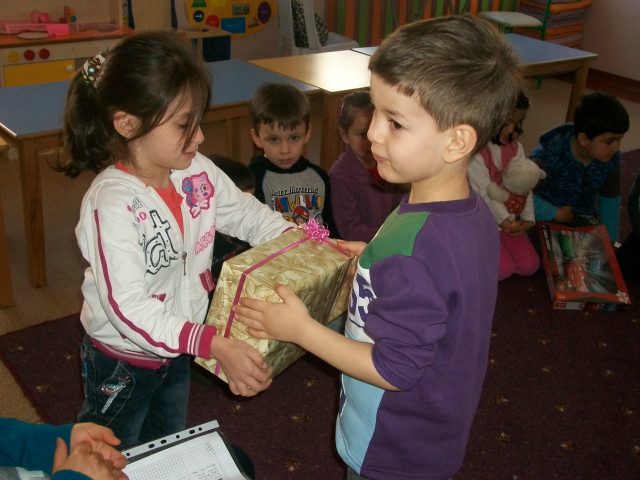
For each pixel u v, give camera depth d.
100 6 3.82
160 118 0.97
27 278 2.37
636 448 1.78
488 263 0.92
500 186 2.53
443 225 0.82
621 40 5.43
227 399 1.85
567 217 2.71
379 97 0.80
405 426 0.95
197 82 0.99
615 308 2.42
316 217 2.01
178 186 1.13
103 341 1.15
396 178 0.84
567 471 1.69
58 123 2.09
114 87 0.96
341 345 0.89
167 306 1.15
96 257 1.00
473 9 5.29
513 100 0.83
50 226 2.74
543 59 3.34
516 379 2.02
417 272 0.80
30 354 1.97
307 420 1.80
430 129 0.78
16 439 0.96
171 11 4.12
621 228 3.08
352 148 2.04
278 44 4.46
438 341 0.88
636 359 2.16
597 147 2.48
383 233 0.87
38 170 2.11
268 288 1.03
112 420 1.22
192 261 1.18
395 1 4.97
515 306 2.43
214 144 3.75
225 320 1.10
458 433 0.97
